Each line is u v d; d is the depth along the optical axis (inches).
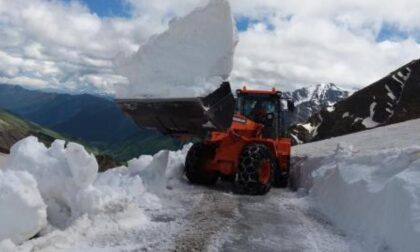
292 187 371.2
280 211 248.4
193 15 257.9
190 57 250.5
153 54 253.3
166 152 283.6
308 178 346.3
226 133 309.1
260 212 240.4
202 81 241.6
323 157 350.3
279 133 356.5
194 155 320.5
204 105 238.7
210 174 326.0
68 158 188.2
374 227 181.5
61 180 187.3
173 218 210.8
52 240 156.2
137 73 251.6
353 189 221.1
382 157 229.3
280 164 341.1
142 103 243.4
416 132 658.8
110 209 188.1
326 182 278.4
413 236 147.1
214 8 254.8
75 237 165.6
